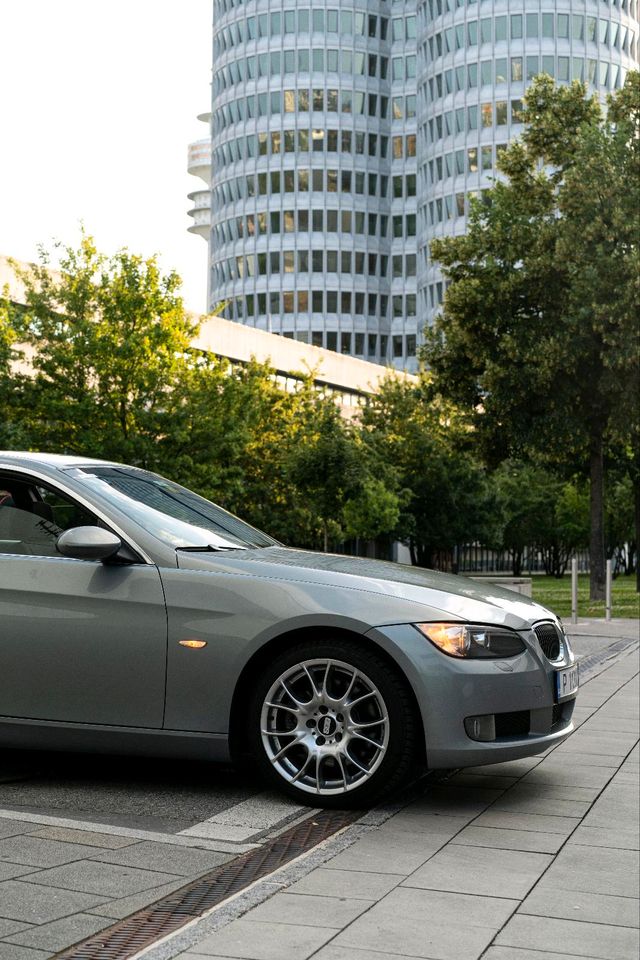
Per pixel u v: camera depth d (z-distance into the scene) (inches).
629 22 4028.1
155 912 142.6
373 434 1899.6
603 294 1105.4
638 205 1105.4
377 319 4355.3
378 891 157.6
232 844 178.4
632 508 2322.8
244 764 225.3
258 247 4379.9
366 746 207.5
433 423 1935.3
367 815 203.3
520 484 2591.0
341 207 4333.2
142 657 211.6
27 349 1253.1
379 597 207.3
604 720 323.9
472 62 3971.5
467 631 205.3
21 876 155.7
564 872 171.9
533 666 211.3
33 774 229.8
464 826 198.4
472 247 1203.2
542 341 1134.4
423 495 1932.8
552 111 1245.1
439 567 2416.3
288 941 134.3
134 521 221.5
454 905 153.1
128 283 983.6
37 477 227.5
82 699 214.5
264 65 4409.5
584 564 3572.8
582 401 1187.9
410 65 4409.5
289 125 4362.7
